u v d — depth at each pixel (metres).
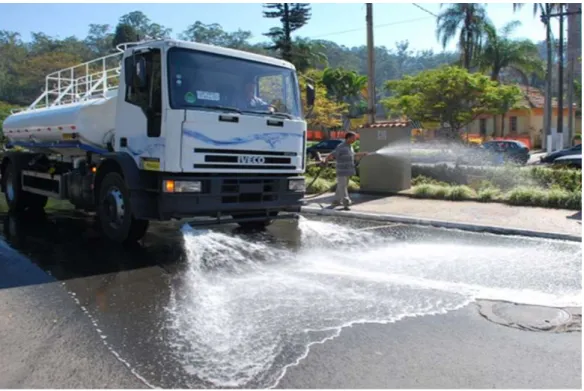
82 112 8.43
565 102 46.44
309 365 3.95
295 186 8.03
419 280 6.19
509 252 7.69
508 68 39.81
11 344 4.29
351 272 6.55
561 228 9.16
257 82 7.73
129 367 3.90
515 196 11.90
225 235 8.89
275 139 7.73
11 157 11.42
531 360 4.04
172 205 6.87
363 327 4.70
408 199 13.00
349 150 11.71
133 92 7.41
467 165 15.33
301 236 8.89
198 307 5.21
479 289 5.84
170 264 6.85
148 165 7.12
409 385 3.64
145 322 4.80
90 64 9.88
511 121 44.53
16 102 60.81
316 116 34.97
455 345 4.31
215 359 4.05
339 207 11.83
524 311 5.11
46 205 12.57
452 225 9.78
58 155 10.04
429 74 21.59
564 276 6.35
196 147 6.89
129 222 7.61
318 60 52.25
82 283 5.98
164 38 7.17
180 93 6.89
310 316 4.97
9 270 6.50
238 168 7.32
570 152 23.80
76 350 4.19
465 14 37.19
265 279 6.21
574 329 4.65
